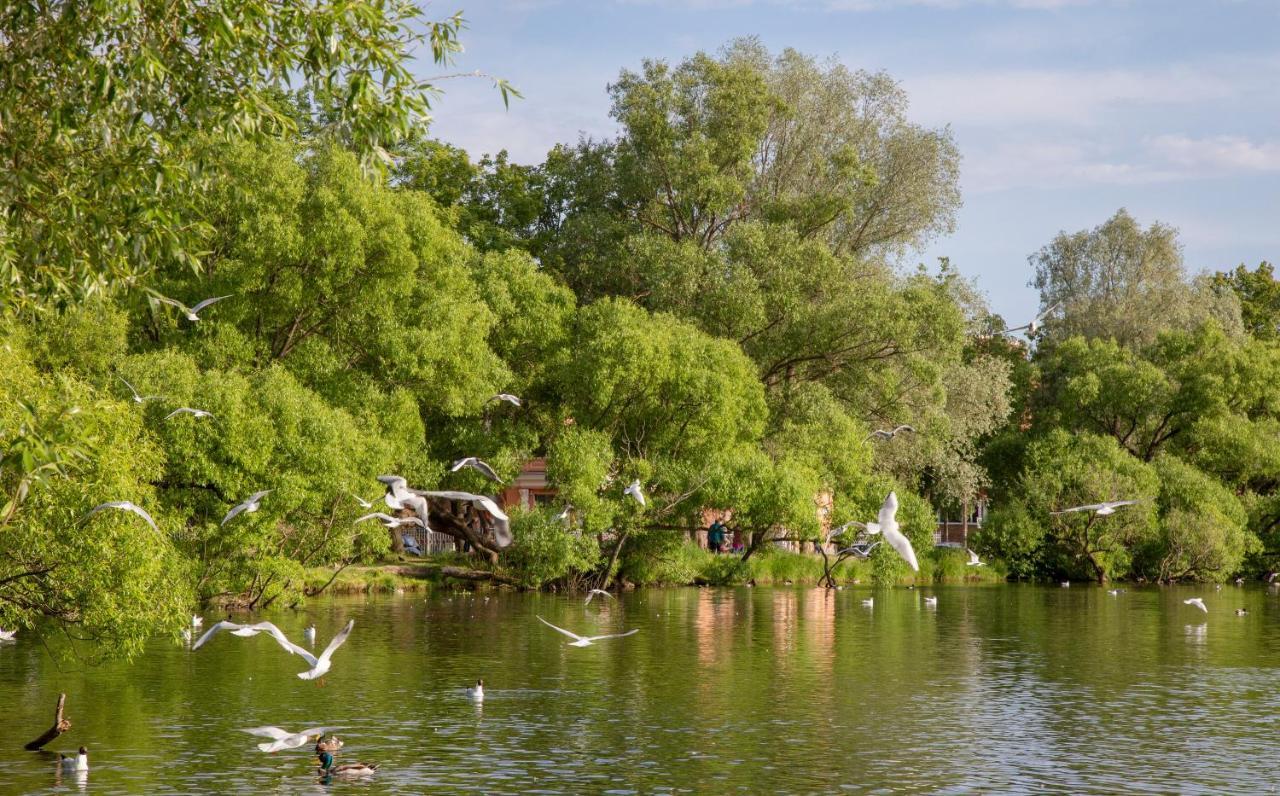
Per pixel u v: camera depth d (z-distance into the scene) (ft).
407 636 128.06
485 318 180.55
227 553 138.10
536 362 195.83
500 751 75.15
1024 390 297.53
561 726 82.79
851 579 222.69
